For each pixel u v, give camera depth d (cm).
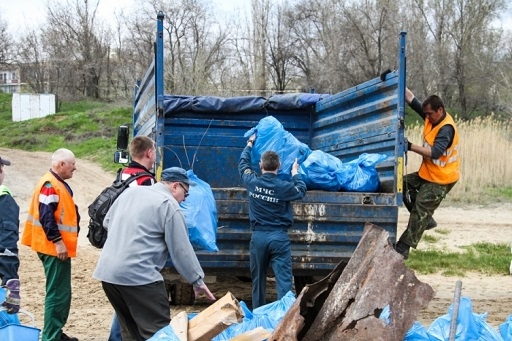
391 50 4191
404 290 456
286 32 4541
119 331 618
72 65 6056
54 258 620
